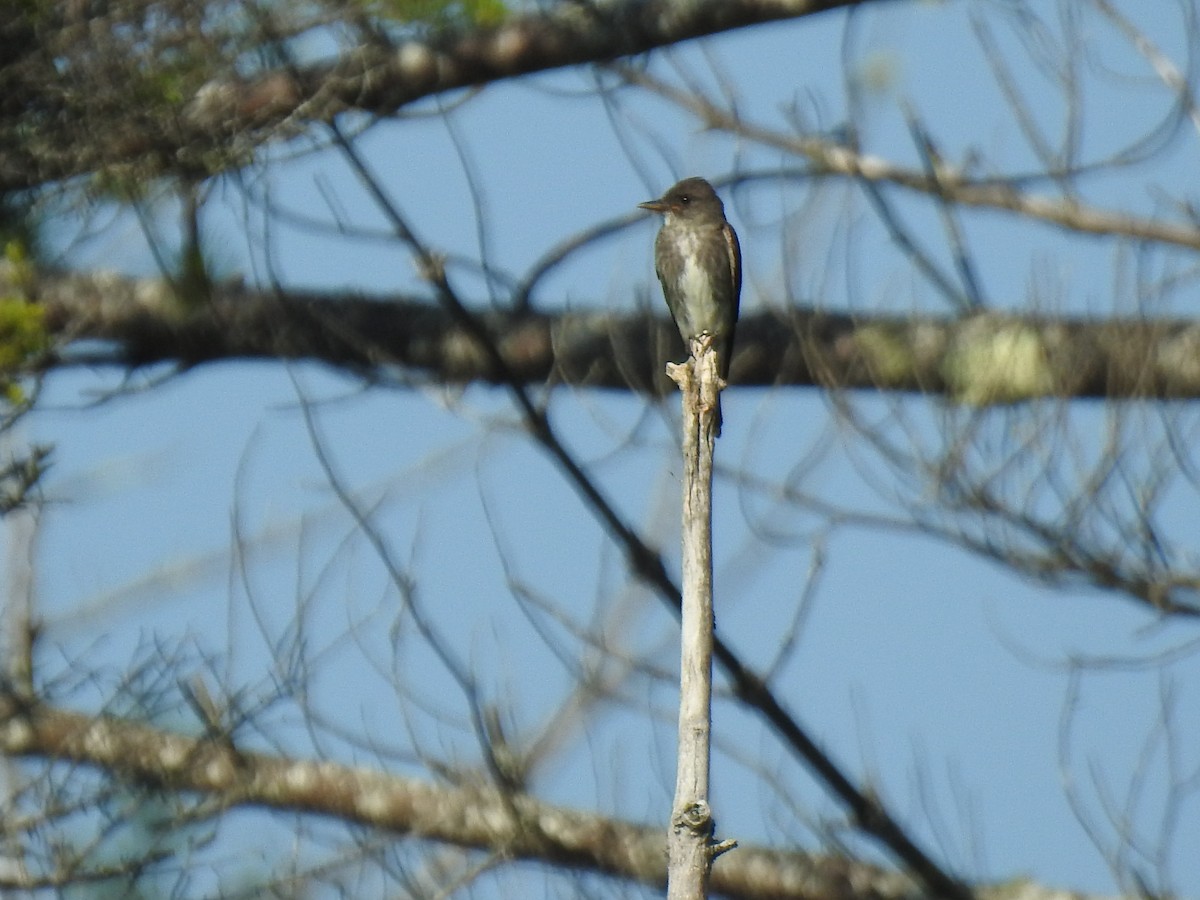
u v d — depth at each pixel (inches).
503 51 525.0
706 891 243.1
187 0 466.3
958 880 473.7
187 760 431.8
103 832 420.2
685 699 262.5
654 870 469.7
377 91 515.8
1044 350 458.6
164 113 469.7
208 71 473.1
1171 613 432.5
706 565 275.7
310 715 444.1
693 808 247.0
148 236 502.9
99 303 538.3
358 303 547.8
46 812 414.3
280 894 422.3
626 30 535.8
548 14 534.3
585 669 454.3
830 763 468.1
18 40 462.0
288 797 485.4
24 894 410.3
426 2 490.9
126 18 465.4
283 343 512.4
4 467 419.2
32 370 434.6
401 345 544.4
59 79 465.4
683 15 536.1
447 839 478.6
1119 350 448.8
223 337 543.8
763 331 537.6
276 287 471.2
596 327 546.3
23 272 433.7
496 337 545.3
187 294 531.5
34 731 441.4
